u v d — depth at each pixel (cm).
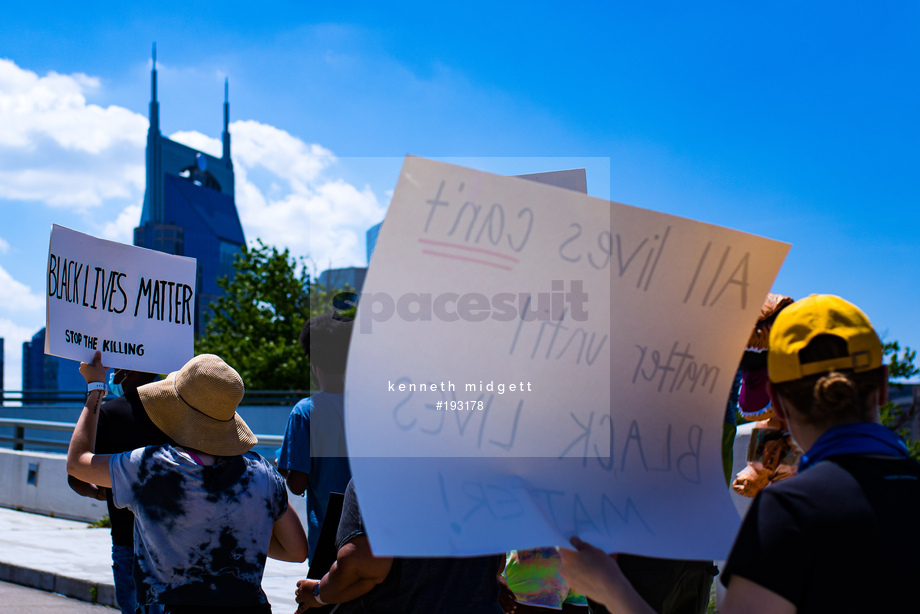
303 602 231
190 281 381
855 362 142
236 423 262
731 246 164
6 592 571
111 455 263
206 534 243
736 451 359
